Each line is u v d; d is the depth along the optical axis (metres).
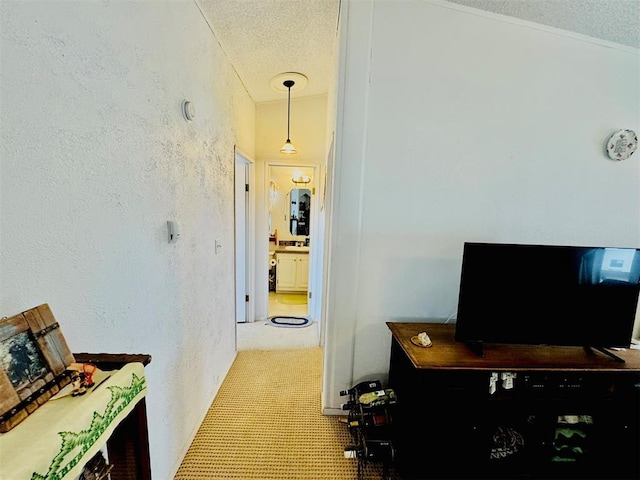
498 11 1.68
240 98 2.76
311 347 3.06
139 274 1.21
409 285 1.89
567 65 1.78
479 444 1.45
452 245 1.86
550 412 1.45
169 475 1.47
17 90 0.70
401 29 1.69
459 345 1.54
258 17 1.90
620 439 1.53
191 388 1.75
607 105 1.82
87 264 0.93
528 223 1.87
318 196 3.57
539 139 1.82
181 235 1.58
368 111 1.74
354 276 1.87
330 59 2.47
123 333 1.12
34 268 0.76
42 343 0.64
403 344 1.53
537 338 1.49
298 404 2.12
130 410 0.73
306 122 3.46
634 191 1.89
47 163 0.78
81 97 0.89
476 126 1.78
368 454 1.48
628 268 1.46
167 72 1.39
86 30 0.89
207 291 2.01
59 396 0.62
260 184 3.59
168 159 1.42
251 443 1.76
